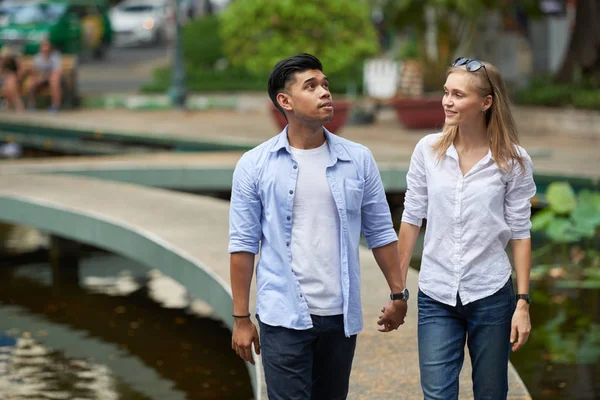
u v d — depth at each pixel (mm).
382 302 6496
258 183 3783
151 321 8562
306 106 3682
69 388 6828
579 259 9773
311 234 3760
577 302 8273
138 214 9531
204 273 7230
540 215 10445
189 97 24578
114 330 8281
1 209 10656
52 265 10750
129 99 24484
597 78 18672
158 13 42125
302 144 3797
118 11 42531
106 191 11055
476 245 3992
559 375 6527
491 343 4008
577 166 12445
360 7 17094
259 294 3846
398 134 17438
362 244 10000
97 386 6879
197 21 28641
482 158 4008
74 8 35406
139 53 39781
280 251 3770
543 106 18656
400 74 18922
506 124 3963
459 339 4078
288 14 16375
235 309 3875
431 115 18000
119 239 9055
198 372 7199
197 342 7949
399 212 12656
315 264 3756
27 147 20484
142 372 7207
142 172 12945
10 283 9922
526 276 4000
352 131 18016
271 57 16516
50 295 9445
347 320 3771
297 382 3811
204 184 12922
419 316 4145
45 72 23516
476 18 18766
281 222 3764
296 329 3748
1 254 11312
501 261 4023
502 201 4008
